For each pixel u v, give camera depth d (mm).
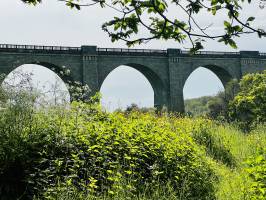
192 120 18625
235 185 9609
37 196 7195
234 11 3531
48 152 8023
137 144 9797
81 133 8797
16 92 8867
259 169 7762
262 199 7289
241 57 71125
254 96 30688
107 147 8359
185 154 10766
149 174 9125
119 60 61750
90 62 58438
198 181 9688
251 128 24812
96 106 10414
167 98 65688
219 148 15555
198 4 3564
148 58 64375
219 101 54531
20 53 53656
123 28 3807
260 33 3467
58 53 56531
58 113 9367
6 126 8000
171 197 8023
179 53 66375
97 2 3572
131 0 3646
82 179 7449
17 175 7531
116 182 7598
